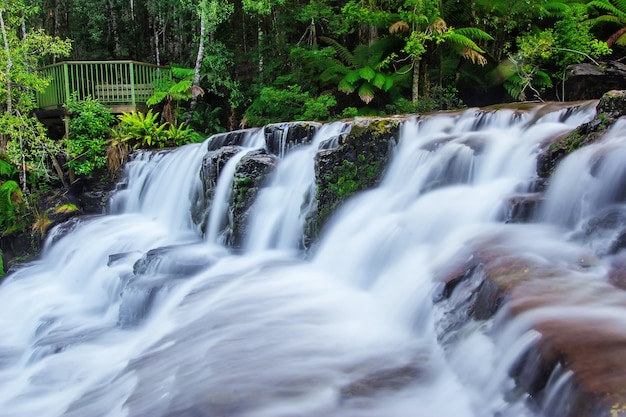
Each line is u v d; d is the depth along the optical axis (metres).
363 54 16.70
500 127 8.44
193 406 3.74
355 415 3.43
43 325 7.80
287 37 19.77
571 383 2.63
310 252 7.60
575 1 16.66
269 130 10.33
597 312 3.26
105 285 8.51
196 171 11.48
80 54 22.98
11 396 5.59
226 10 18.20
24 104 14.63
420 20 14.52
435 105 14.88
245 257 8.11
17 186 14.23
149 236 10.71
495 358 3.34
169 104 17.73
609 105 6.02
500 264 4.20
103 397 4.66
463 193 6.56
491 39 15.62
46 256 12.08
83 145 15.49
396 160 8.08
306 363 4.24
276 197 8.84
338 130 9.33
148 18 23.19
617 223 4.46
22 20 15.46
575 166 5.33
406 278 5.25
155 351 5.21
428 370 3.93
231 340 4.88
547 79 14.90
